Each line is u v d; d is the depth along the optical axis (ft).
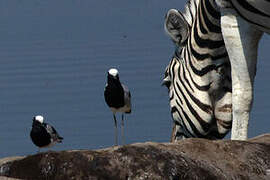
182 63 34.09
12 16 117.80
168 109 59.93
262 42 81.46
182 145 23.61
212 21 31.89
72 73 71.56
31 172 22.36
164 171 22.18
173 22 34.32
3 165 22.75
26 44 87.10
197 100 33.06
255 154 23.89
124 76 69.36
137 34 92.12
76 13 121.39
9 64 75.51
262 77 67.05
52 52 81.56
